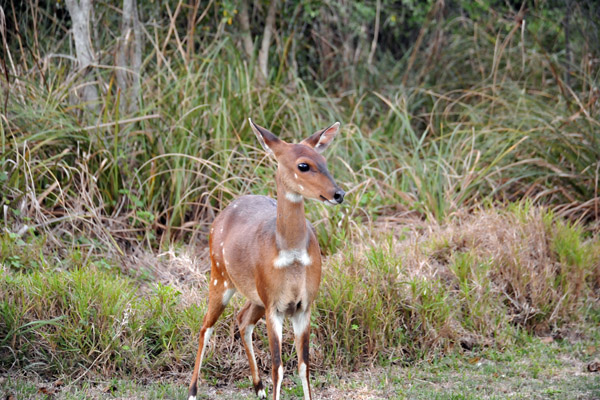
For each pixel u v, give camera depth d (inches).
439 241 434.0
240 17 666.2
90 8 531.2
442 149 597.3
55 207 466.9
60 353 332.8
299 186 263.3
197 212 488.1
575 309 412.8
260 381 315.0
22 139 459.2
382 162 558.9
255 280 280.8
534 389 322.0
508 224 446.6
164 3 618.8
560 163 548.7
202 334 309.9
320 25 746.2
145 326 345.4
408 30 824.3
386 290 370.3
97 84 527.8
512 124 580.7
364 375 343.6
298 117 551.2
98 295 349.1
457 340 371.2
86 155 476.1
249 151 523.2
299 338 280.1
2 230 429.1
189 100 525.7
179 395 312.8
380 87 711.7
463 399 308.7
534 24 721.0
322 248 448.1
